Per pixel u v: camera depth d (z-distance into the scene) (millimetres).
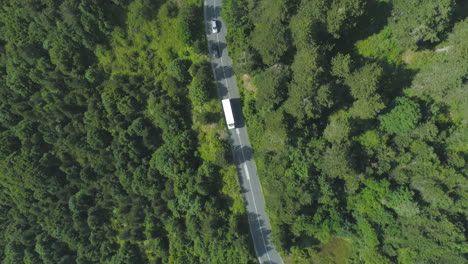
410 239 79875
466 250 75438
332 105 80438
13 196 118062
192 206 90688
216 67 92062
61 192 113688
